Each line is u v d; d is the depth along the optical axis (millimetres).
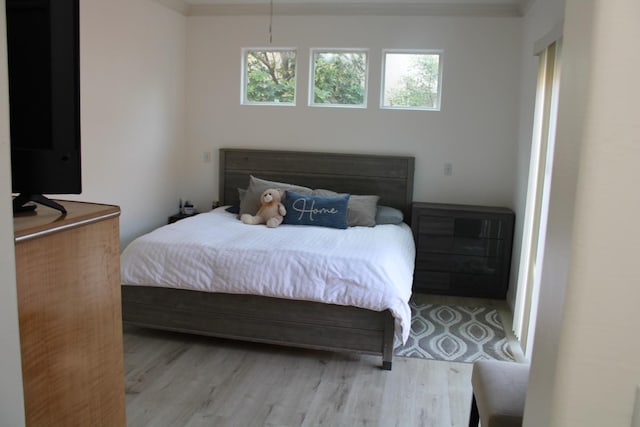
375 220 4371
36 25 1355
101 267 1411
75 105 1427
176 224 3848
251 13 4859
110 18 3822
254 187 4492
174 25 4777
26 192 1351
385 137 4789
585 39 760
